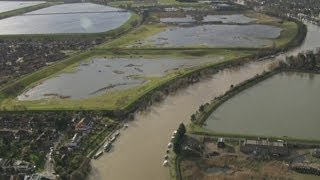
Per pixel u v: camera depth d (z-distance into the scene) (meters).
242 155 155.12
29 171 153.38
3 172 153.50
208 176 143.50
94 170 153.62
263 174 142.62
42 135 178.88
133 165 155.50
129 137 177.62
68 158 161.25
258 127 178.62
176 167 149.50
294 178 140.00
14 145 172.00
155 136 177.12
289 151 156.62
